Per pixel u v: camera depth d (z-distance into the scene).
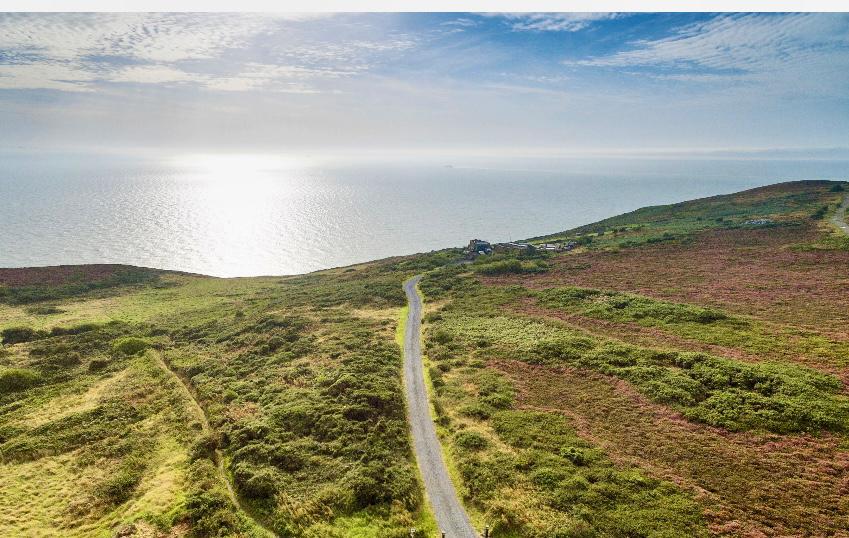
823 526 28.89
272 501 34.78
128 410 53.06
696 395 45.53
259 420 46.56
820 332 57.44
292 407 48.59
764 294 74.00
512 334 67.12
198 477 38.09
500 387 51.22
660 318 67.12
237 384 57.22
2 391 61.38
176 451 43.81
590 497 32.97
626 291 82.25
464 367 57.97
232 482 37.94
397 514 33.09
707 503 31.62
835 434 37.66
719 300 73.06
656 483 34.19
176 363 67.50
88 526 34.53
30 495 38.59
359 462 38.97
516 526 31.61
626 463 36.81
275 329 80.88
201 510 33.91
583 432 41.84
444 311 83.06
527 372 55.12
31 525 34.78
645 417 43.38
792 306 67.62
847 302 67.31
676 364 52.16
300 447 41.75
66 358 73.31
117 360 72.25
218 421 47.53
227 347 75.75
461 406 47.97
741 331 59.62
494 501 33.62
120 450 44.41
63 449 45.53
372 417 46.31
